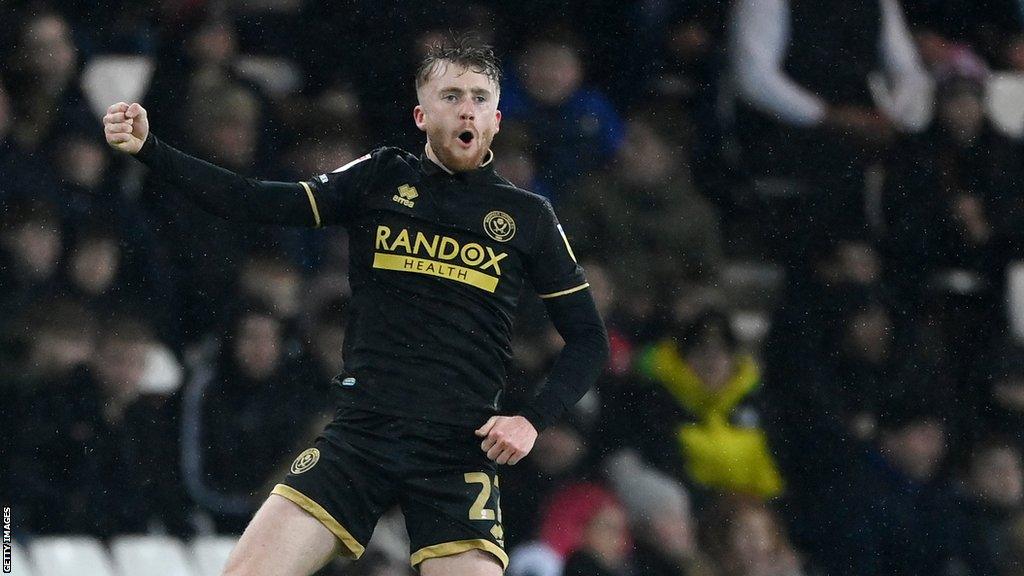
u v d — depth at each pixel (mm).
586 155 25688
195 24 24109
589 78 26703
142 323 22203
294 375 22750
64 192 22406
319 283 23469
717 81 27250
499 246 12711
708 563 23781
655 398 24500
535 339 23734
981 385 27031
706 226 25781
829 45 27547
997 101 29562
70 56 23156
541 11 26531
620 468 23891
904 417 26047
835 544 24891
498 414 12773
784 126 27266
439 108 12625
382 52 25797
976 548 25375
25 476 20922
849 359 26422
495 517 12688
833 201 27344
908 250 27703
